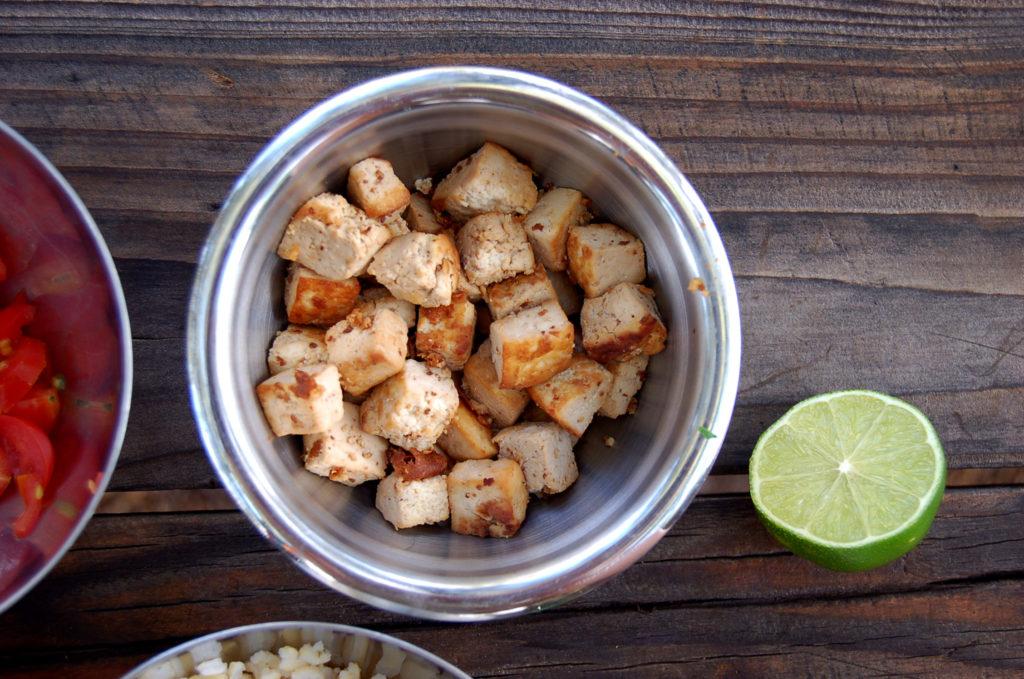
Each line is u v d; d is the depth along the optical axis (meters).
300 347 0.34
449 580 0.32
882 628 0.38
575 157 0.34
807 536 0.36
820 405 0.37
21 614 0.37
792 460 0.36
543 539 0.34
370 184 0.33
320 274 0.33
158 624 0.37
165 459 0.37
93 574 0.37
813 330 0.38
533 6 0.37
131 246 0.36
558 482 0.34
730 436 0.38
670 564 0.38
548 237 0.34
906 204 0.38
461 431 0.34
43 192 0.32
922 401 0.38
